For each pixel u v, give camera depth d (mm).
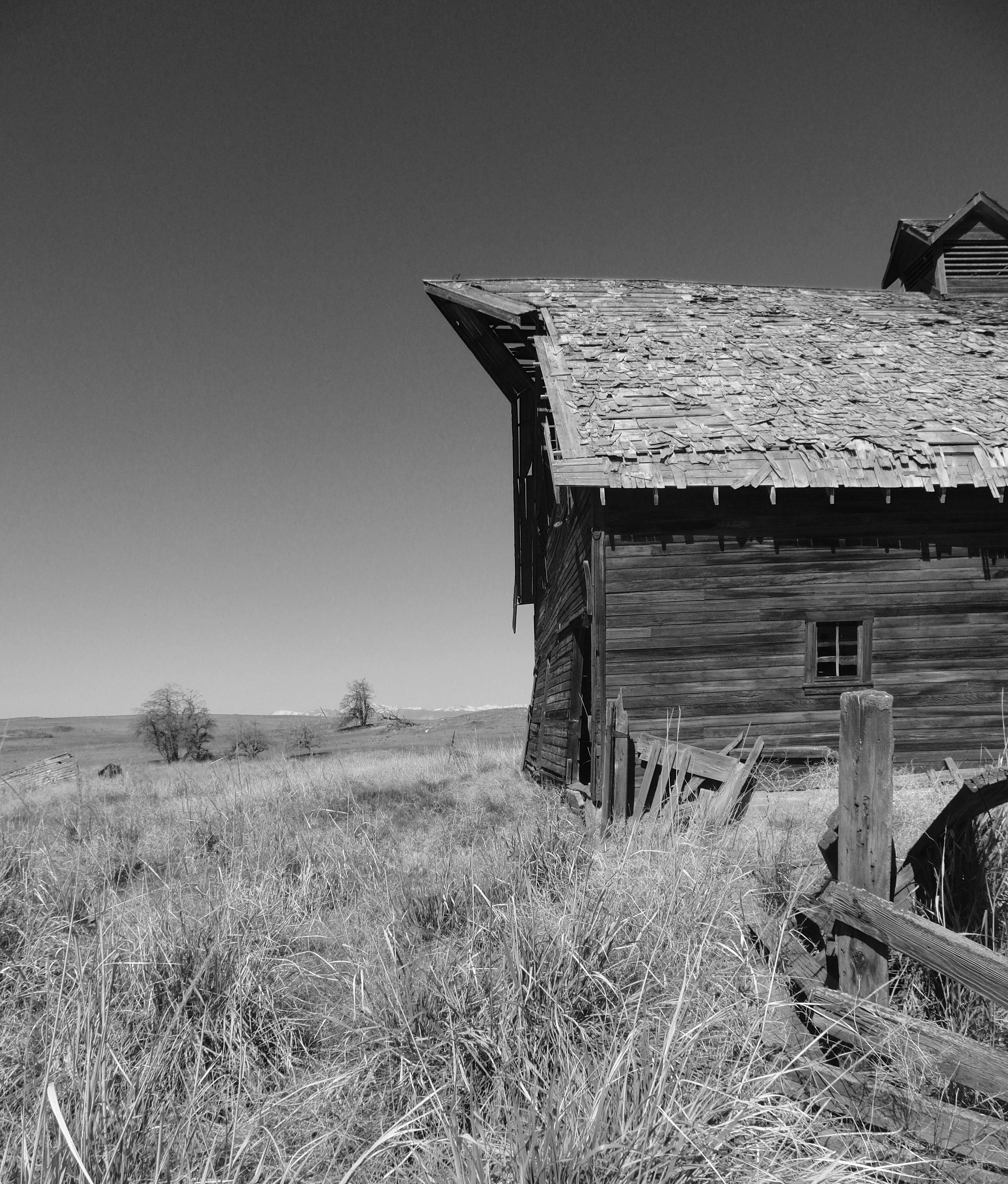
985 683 11695
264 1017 3730
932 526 11875
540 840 5656
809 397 12445
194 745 44438
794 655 11570
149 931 4176
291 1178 2609
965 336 15008
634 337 14055
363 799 11867
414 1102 2941
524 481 19688
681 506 11656
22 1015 3666
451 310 15969
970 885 3914
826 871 3385
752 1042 3020
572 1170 2268
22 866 5344
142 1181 2455
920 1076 2855
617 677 11406
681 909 3824
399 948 4215
